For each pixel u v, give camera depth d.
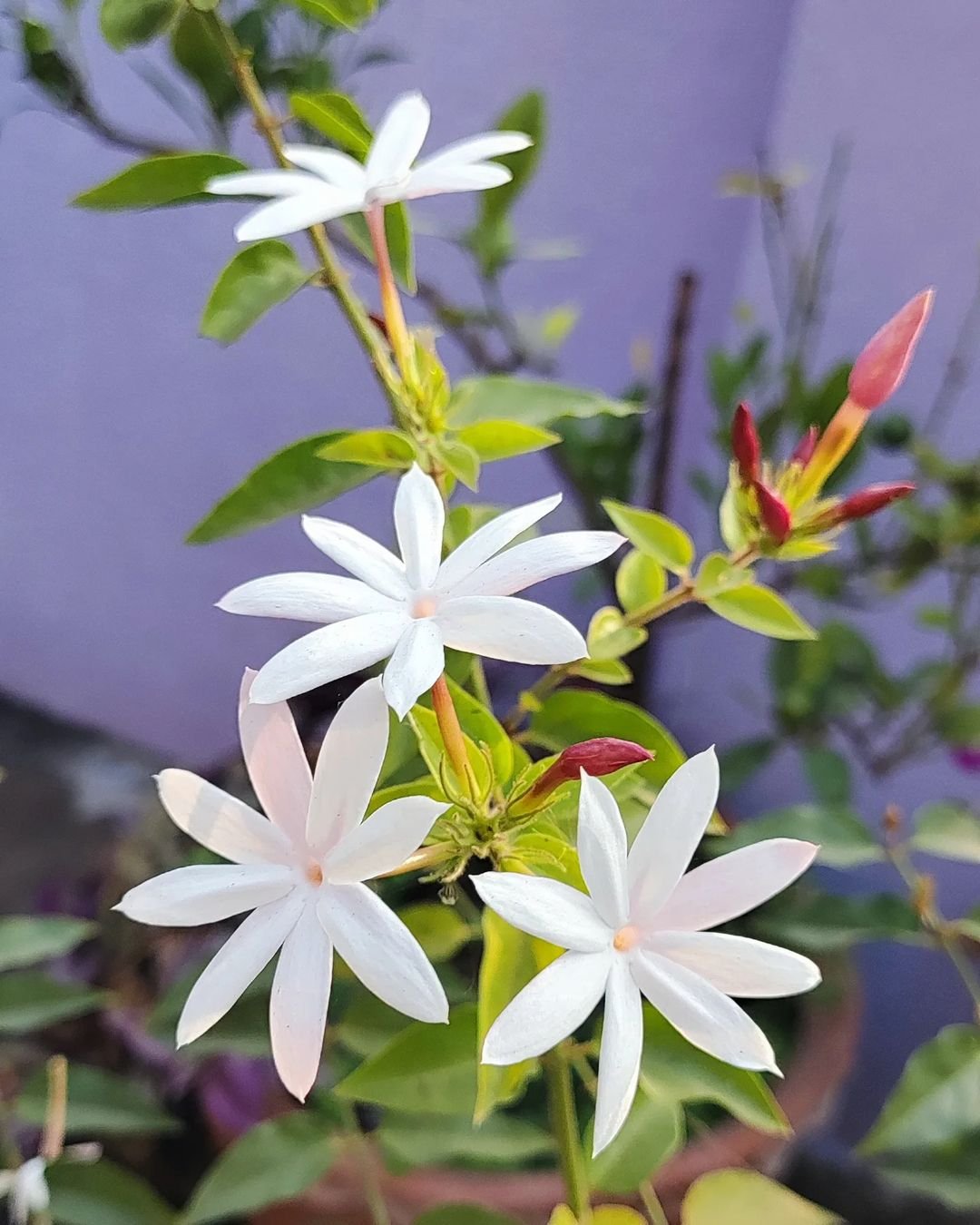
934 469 0.24
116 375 0.28
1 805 0.32
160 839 0.26
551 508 0.11
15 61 0.23
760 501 0.13
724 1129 0.20
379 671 0.18
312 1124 0.16
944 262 0.24
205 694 0.33
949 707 0.24
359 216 0.15
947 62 0.22
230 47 0.14
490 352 0.27
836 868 0.29
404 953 0.09
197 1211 0.15
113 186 0.14
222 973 0.10
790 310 0.25
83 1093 0.17
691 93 0.25
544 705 0.15
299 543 0.30
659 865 0.10
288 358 0.28
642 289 0.29
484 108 0.25
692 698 0.33
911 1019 0.29
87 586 0.32
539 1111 0.20
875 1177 0.25
